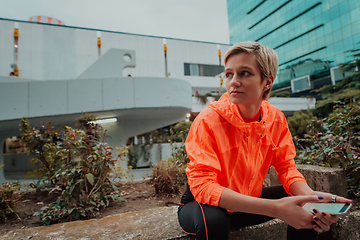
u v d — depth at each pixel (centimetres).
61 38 1798
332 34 2606
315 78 2816
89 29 1902
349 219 141
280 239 110
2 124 714
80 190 217
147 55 2084
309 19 2881
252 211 66
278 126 93
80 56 1838
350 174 201
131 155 952
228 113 78
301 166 189
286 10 3200
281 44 3316
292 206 62
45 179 269
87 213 215
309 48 2878
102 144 255
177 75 2162
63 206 218
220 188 71
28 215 225
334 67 2458
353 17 2394
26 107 686
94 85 746
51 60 1748
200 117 83
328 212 60
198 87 2238
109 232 119
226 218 73
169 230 113
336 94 1266
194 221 76
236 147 81
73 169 213
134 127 1012
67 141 243
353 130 236
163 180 293
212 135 79
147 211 151
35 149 303
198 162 75
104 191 250
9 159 941
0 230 192
